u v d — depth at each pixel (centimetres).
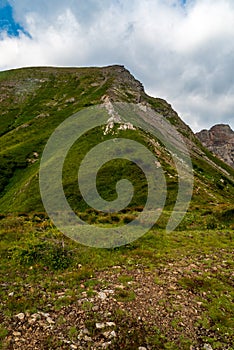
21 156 9719
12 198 7306
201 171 10088
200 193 6169
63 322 913
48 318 930
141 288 1162
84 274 1272
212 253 1683
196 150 15375
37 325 894
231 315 1013
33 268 1313
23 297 1052
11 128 14000
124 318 946
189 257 1596
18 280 1197
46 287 1151
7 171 8875
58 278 1233
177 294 1130
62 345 814
